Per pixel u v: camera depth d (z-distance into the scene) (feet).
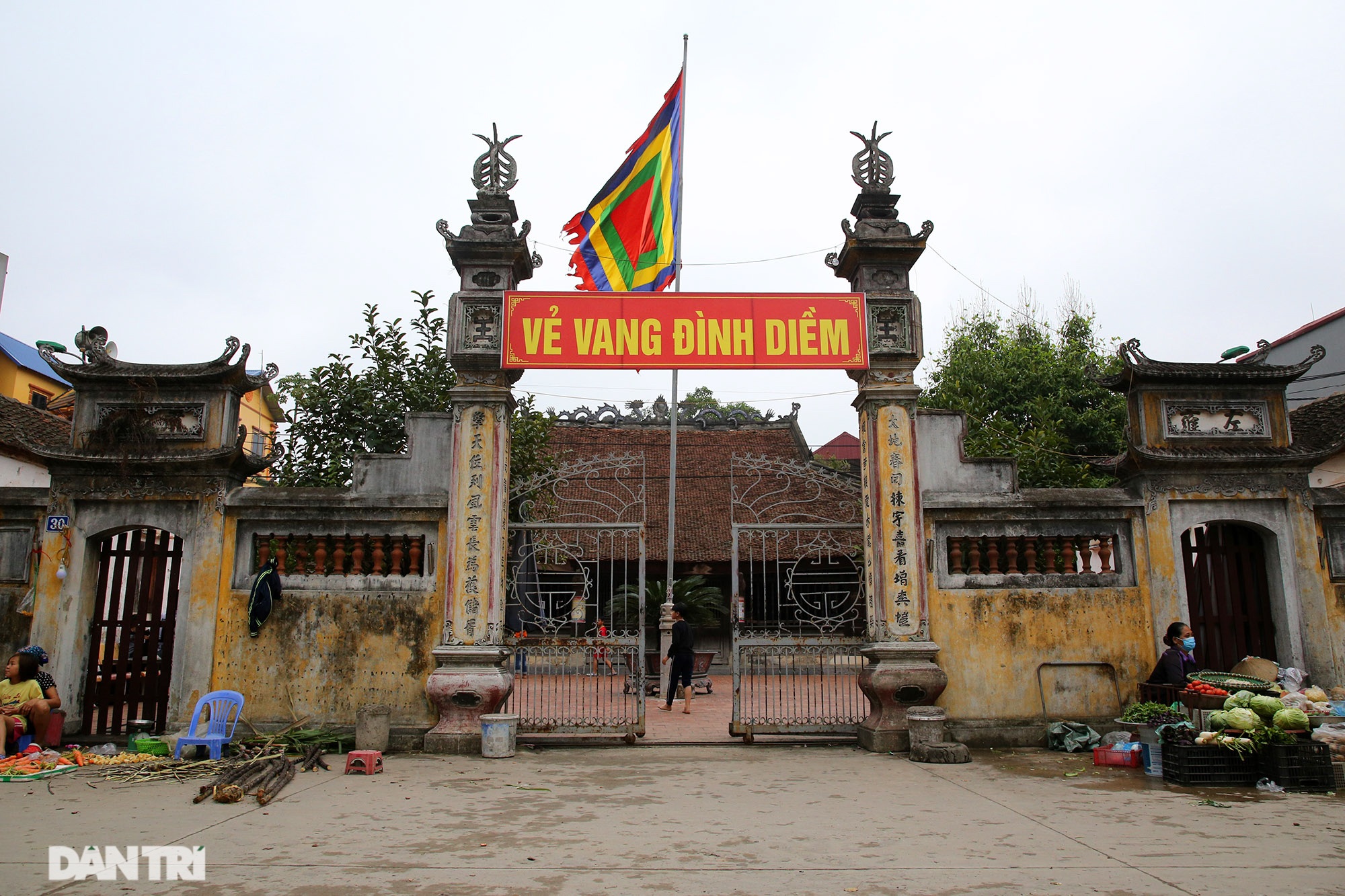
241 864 16.58
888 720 30.73
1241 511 31.89
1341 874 16.08
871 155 34.86
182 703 30.22
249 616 30.60
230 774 24.71
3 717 27.20
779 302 33.04
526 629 40.27
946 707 31.19
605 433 89.81
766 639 33.09
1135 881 15.74
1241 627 31.91
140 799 22.65
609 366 32.24
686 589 56.44
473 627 30.53
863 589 34.55
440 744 29.66
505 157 34.32
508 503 33.04
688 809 21.54
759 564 70.23
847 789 24.00
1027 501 31.96
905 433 32.50
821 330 32.89
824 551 35.29
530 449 50.62
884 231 33.88
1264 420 32.45
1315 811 21.33
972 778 25.52
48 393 64.49
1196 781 24.25
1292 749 23.91
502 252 32.94
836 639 32.91
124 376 31.53
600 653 34.68
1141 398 32.45
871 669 31.53
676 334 32.55
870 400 32.78
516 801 22.45
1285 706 25.39
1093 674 31.58
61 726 29.35
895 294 33.47
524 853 17.46
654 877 15.89
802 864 16.75
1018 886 15.42
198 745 28.25
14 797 22.81
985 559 32.58
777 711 42.42
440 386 45.88
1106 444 79.15
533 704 43.42
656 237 40.37
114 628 31.71
